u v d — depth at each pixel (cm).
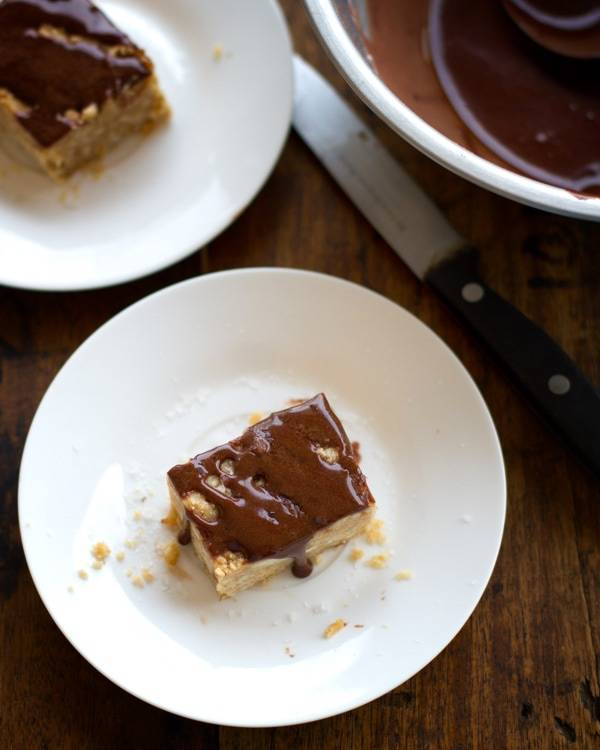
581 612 41
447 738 40
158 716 40
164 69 47
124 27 48
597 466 41
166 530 41
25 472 40
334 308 43
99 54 45
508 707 40
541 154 43
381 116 38
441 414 42
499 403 44
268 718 38
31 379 44
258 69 46
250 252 46
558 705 40
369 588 40
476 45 44
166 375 43
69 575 40
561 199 37
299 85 47
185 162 46
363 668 39
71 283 43
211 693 38
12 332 44
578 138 43
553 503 42
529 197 37
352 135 47
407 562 41
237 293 43
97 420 42
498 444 41
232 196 45
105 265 44
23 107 45
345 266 46
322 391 43
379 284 45
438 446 42
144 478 42
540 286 45
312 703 38
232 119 46
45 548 40
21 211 45
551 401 42
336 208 46
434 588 40
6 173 46
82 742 39
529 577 41
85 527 41
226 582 39
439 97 44
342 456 40
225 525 39
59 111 45
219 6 47
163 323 43
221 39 47
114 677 38
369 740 40
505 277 45
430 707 40
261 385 43
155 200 45
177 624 40
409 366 43
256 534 39
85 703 40
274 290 43
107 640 39
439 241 45
